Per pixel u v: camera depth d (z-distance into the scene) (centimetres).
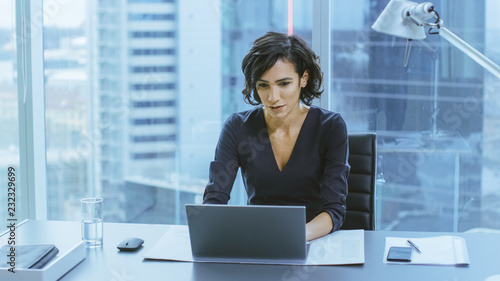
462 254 155
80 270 149
